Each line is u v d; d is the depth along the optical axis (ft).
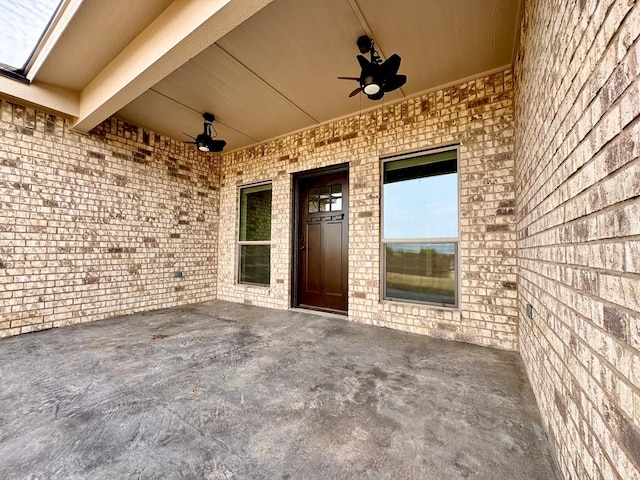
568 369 3.85
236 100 11.87
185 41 7.32
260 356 8.45
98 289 12.74
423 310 10.72
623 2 2.46
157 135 15.16
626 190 2.43
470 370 7.48
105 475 3.99
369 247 12.30
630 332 2.35
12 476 3.95
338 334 10.68
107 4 7.48
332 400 5.99
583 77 3.34
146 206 14.62
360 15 7.53
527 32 6.70
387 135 12.01
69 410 5.60
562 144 4.13
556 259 4.45
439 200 10.97
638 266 2.24
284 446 4.60
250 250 17.34
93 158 12.68
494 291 9.46
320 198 15.02
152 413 5.50
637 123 2.27
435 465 4.20
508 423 5.19
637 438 2.20
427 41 8.48
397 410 5.63
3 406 5.73
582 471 3.28
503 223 9.39
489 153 9.70
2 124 10.28
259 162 16.66
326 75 10.18
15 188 10.55
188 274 16.57
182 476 3.98
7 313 10.30
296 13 7.46
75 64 9.88
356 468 4.15
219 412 5.54
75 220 12.09
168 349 9.02
